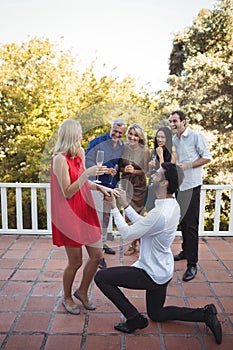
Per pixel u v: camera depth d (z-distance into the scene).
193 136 2.93
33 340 2.12
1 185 3.98
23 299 2.60
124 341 2.12
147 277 2.05
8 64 8.98
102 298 2.64
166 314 2.19
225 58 9.67
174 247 3.77
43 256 3.46
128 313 2.12
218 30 9.77
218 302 2.60
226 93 9.37
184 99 9.51
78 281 2.93
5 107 8.44
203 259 3.44
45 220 7.18
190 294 2.72
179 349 2.05
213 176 8.85
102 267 3.15
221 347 2.07
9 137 8.39
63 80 8.34
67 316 2.38
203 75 9.35
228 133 9.12
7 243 3.83
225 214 8.37
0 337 2.14
